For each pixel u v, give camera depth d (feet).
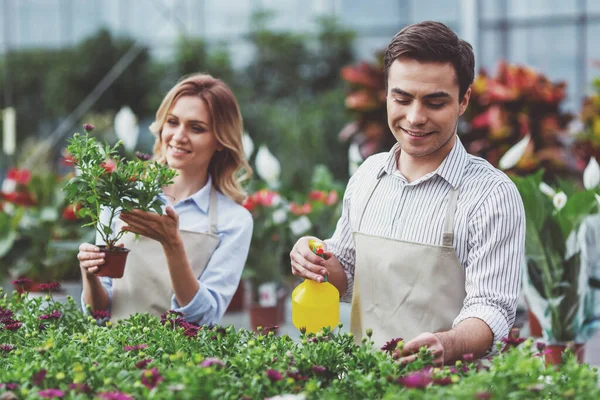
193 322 9.98
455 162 8.38
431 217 8.39
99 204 9.15
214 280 10.25
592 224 13.91
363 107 23.24
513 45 41.70
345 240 9.30
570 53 40.73
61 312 9.48
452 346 7.32
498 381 6.22
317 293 8.61
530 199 13.03
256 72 50.44
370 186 8.97
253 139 45.27
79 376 6.49
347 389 6.75
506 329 7.80
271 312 17.35
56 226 18.94
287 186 22.63
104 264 9.40
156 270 10.25
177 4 51.57
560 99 20.99
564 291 12.98
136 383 6.25
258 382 6.62
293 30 50.49
